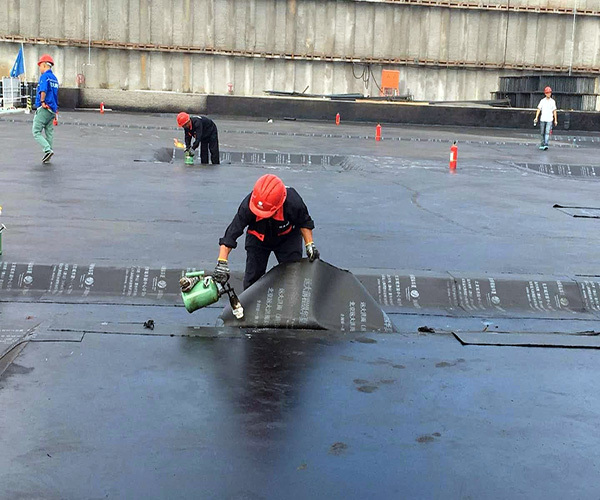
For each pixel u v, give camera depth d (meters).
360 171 16.72
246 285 6.21
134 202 10.85
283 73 41.16
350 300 6.04
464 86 42.16
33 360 4.99
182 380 4.74
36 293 6.82
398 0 40.44
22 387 4.54
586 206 12.38
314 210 10.92
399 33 41.09
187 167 15.62
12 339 5.55
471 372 5.09
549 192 14.14
